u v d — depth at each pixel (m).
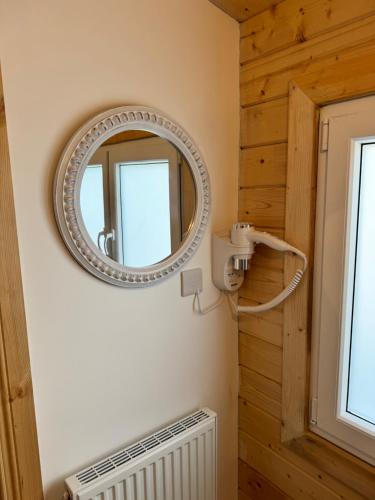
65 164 0.90
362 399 1.10
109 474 1.00
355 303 1.08
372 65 0.92
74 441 1.03
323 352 1.15
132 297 1.10
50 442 0.98
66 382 0.99
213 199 1.27
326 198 1.08
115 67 0.99
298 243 1.15
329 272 1.10
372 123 0.95
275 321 1.27
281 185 1.19
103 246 0.99
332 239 1.08
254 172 1.28
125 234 1.03
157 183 1.08
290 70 1.11
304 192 1.11
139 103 1.04
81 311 1.00
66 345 0.98
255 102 1.24
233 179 1.33
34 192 0.88
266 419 1.36
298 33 1.08
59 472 1.01
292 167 1.13
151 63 1.06
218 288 1.33
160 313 1.17
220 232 1.29
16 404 0.89
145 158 1.05
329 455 1.15
